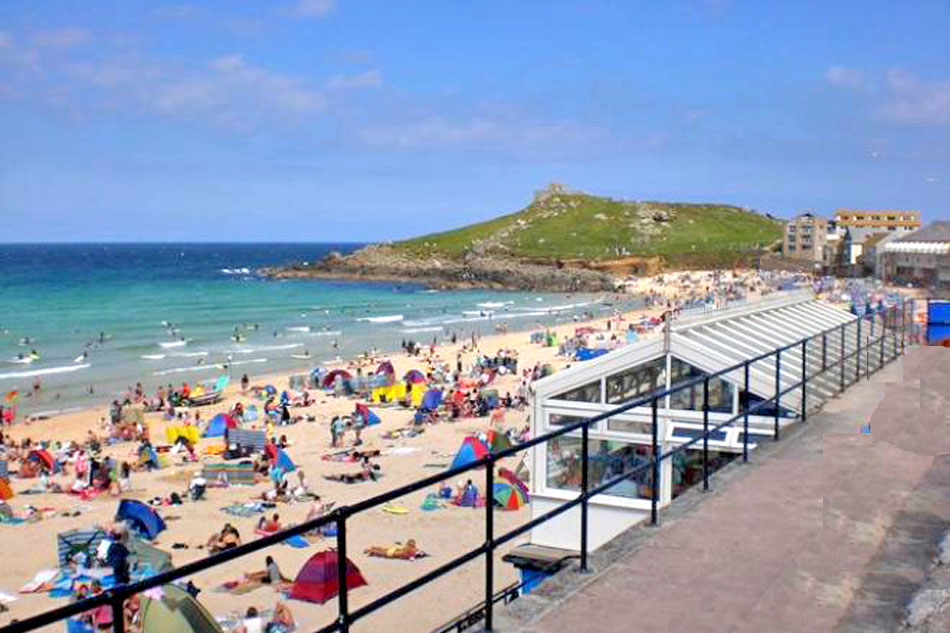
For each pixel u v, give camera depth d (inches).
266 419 1599.4
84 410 1835.6
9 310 3964.1
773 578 199.5
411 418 1617.9
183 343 2928.2
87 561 790.5
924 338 791.7
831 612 181.6
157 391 2012.8
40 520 1005.8
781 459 311.3
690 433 432.1
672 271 6619.1
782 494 267.0
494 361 2253.9
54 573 791.7
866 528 234.4
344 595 139.2
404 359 2500.0
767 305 609.6
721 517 243.9
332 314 3991.1
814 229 6579.7
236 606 692.7
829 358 522.0
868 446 330.6
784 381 423.2
